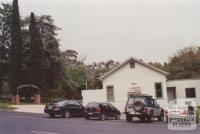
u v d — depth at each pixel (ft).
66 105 121.08
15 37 211.00
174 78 252.21
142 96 109.50
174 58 266.16
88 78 292.81
